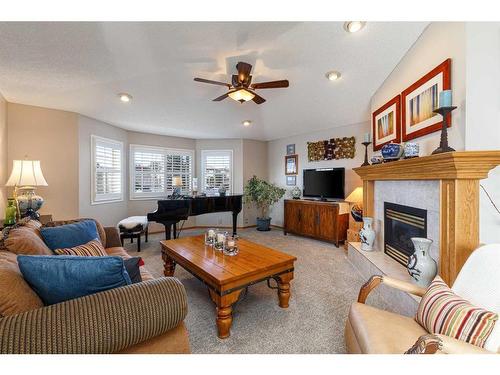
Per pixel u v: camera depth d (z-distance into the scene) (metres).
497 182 1.61
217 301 1.71
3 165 3.05
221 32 1.99
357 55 2.39
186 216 3.89
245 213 5.79
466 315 1.00
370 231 2.78
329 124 4.48
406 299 1.72
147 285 1.01
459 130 1.65
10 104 3.19
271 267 1.97
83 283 0.97
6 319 0.79
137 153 5.04
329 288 2.45
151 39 2.06
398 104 2.48
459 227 1.50
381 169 2.43
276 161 5.96
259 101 2.69
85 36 1.98
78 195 3.68
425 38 2.04
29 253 1.41
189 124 4.54
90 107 3.50
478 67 1.58
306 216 4.59
